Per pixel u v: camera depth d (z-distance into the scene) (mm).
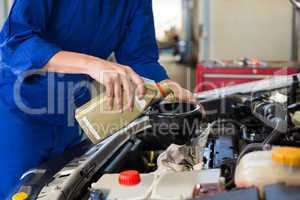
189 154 894
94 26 1156
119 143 1065
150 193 681
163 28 3576
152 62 1263
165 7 3547
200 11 3244
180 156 867
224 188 664
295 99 1076
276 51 3051
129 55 1269
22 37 980
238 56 3107
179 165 842
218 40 3113
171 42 3592
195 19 3496
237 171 647
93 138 854
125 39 1267
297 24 2941
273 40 3043
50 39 1116
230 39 3098
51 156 1125
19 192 797
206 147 934
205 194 640
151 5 1275
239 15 3049
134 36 1252
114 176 751
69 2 1097
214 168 773
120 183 721
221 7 3062
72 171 863
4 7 2650
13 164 1104
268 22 3025
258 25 3043
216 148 919
